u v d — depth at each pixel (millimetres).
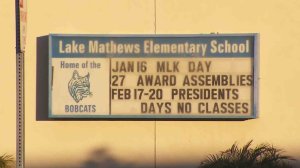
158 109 15758
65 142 16109
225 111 15656
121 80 15773
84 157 16109
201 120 15953
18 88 10359
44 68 16062
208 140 15961
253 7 15859
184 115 15703
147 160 16031
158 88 15742
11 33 16094
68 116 15781
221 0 15891
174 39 15719
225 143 15914
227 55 15641
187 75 15688
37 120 16094
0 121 16094
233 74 15617
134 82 15758
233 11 15883
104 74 15781
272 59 15820
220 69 15648
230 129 15922
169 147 16000
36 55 16031
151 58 15742
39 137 16094
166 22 15961
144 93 15758
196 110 15695
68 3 16031
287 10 15805
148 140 16031
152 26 15969
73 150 16109
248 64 15617
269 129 15852
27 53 16016
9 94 16094
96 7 16016
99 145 16078
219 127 15930
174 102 15719
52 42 15766
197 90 15688
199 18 15930
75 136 16078
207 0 15898
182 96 15719
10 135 16109
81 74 15781
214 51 15656
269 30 15820
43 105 16078
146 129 16016
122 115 15773
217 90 15656
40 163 16094
